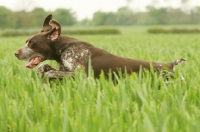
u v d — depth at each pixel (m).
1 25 146.88
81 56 9.77
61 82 9.77
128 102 7.41
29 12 138.00
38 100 7.66
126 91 8.41
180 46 26.47
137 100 7.86
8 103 7.61
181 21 167.12
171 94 7.90
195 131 5.66
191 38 43.75
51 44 9.86
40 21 145.88
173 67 9.95
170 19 169.25
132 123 6.30
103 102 7.55
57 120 6.41
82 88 8.22
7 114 7.16
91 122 6.05
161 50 20.14
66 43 9.92
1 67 12.19
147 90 8.52
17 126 6.66
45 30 10.15
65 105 6.94
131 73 9.58
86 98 7.71
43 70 10.07
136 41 37.19
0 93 8.77
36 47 9.74
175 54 16.89
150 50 20.03
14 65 12.20
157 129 5.74
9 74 11.05
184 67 12.04
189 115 6.43
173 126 5.91
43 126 5.90
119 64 9.66
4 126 6.68
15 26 146.62
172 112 6.61
